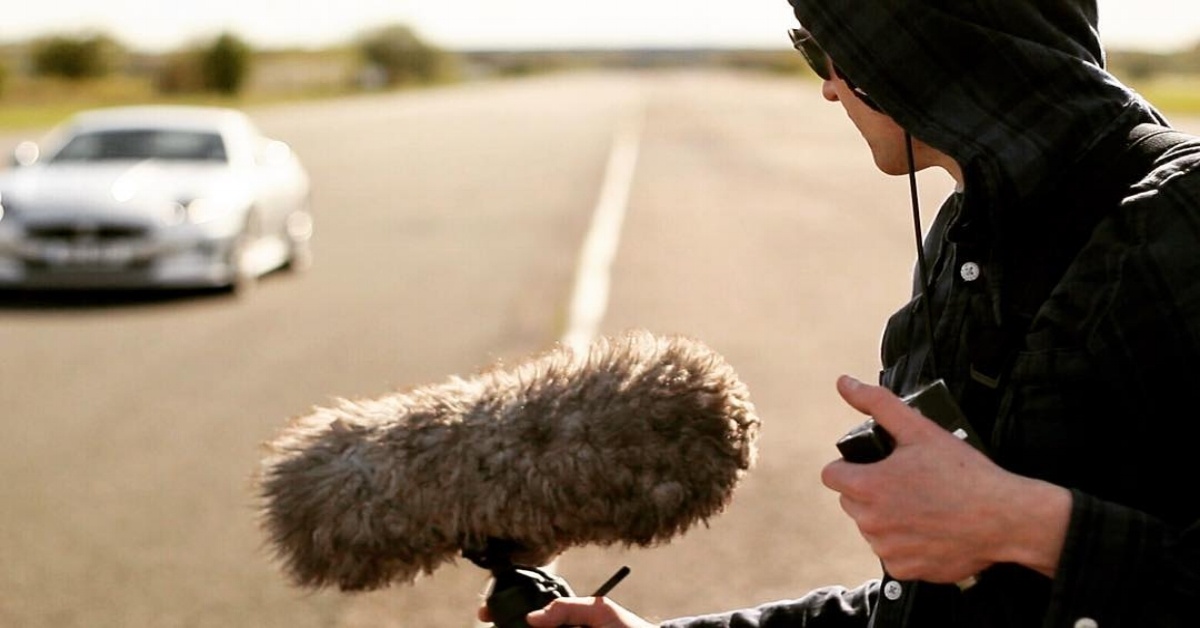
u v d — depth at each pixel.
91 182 10.46
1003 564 1.10
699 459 1.11
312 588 1.15
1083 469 1.06
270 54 116.56
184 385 6.96
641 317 8.64
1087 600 0.98
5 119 43.38
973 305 1.13
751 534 4.36
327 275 11.38
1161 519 1.05
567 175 22.30
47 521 4.64
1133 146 1.08
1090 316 1.05
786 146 30.31
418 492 1.09
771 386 6.62
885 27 1.11
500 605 1.19
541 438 1.09
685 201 17.36
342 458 1.11
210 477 5.18
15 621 3.72
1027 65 1.08
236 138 11.75
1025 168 1.07
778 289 9.84
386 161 26.33
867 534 1.02
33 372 7.38
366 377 7.07
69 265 9.89
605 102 66.19
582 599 1.26
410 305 9.53
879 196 17.73
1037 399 1.07
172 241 9.98
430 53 120.88
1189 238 1.02
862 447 1.04
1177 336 1.01
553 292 9.88
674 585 3.93
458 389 1.13
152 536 4.47
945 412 1.07
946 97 1.10
